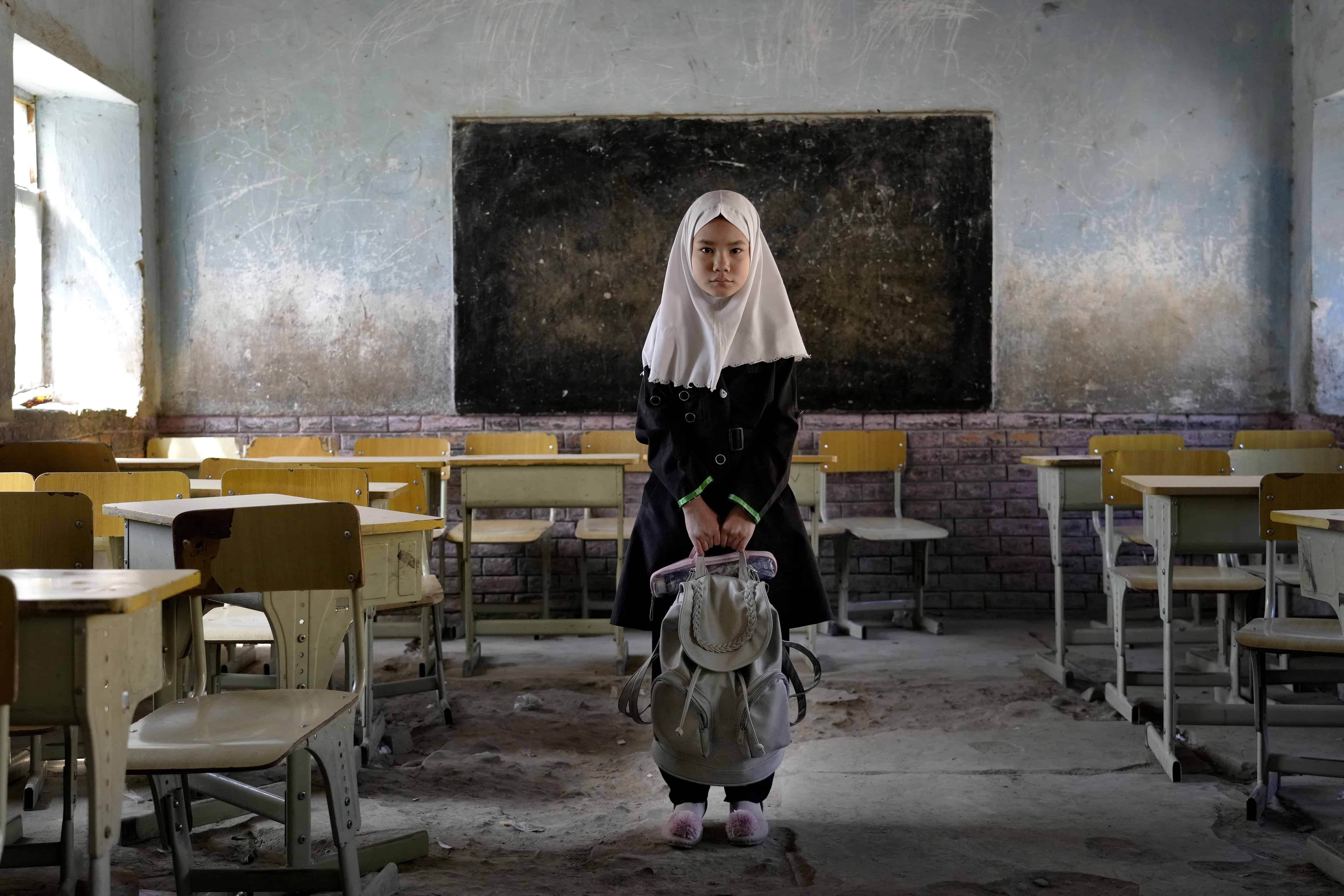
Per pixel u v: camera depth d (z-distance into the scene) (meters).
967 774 2.89
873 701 3.71
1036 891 2.11
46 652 1.42
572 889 2.12
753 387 2.19
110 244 5.34
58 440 4.39
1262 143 5.54
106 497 2.93
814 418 5.60
